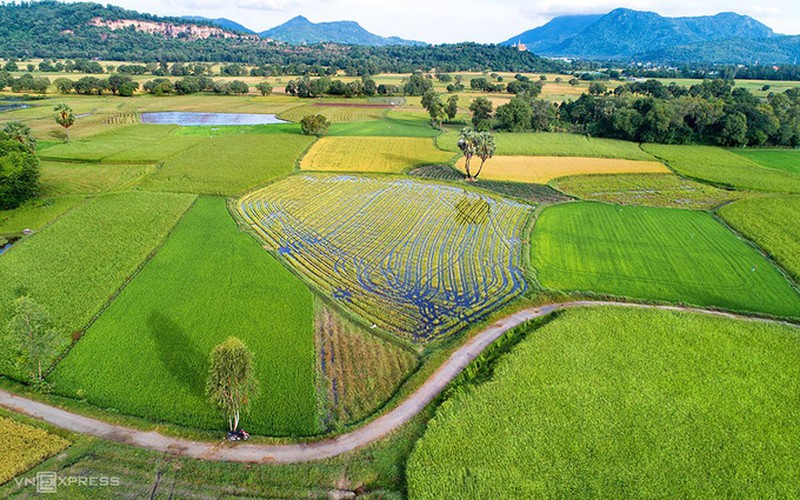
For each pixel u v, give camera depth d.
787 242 60.94
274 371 35.97
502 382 34.53
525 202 77.12
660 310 44.78
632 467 27.92
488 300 47.78
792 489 26.89
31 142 81.50
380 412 32.19
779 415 32.22
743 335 40.97
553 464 28.05
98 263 50.56
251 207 71.12
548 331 40.88
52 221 61.62
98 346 37.81
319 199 76.31
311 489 26.47
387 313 45.00
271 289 47.50
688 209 74.38
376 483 27.25
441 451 28.80
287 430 30.83
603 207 75.00
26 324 32.06
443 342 40.56
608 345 39.19
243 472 27.17
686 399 33.44
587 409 32.22
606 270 54.06
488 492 26.25
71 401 31.91
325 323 42.75
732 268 54.62
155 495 25.59
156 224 61.28
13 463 26.91
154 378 34.66
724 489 26.80
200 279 48.78
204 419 31.27
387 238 62.09
